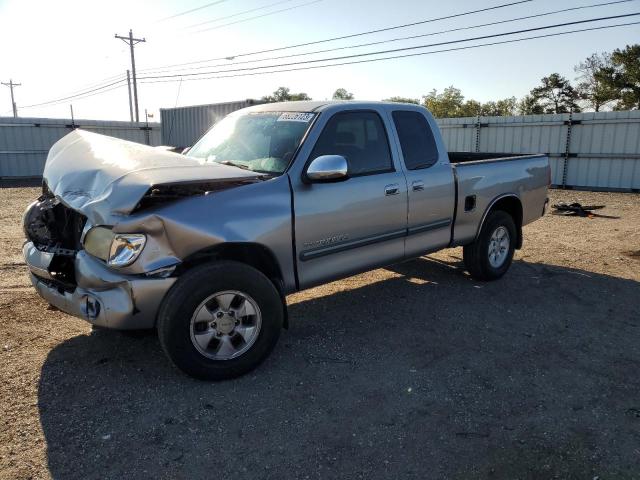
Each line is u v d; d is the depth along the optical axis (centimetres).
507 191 612
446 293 580
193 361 352
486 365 404
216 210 355
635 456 295
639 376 391
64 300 361
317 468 279
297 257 406
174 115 2258
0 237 896
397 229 486
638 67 4572
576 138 1752
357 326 479
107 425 313
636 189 1648
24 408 328
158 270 336
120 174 346
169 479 268
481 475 277
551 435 314
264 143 446
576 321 501
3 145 2348
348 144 452
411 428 318
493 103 6462
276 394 354
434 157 532
